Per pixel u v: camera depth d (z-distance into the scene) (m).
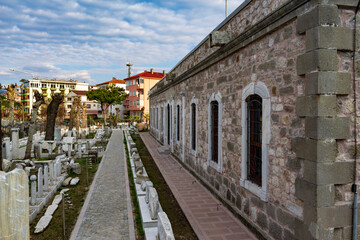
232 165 7.22
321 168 3.89
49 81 75.44
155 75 59.62
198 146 10.67
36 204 7.58
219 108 8.13
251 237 5.79
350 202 4.08
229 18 7.31
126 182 10.47
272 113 5.18
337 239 4.00
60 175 10.87
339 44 3.94
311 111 4.01
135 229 6.44
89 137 27.36
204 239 5.72
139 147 20.53
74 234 6.11
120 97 52.44
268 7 5.36
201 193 8.91
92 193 9.12
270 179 5.25
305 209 4.15
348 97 4.06
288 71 4.68
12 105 26.33
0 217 3.00
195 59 10.88
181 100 14.01
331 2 3.91
